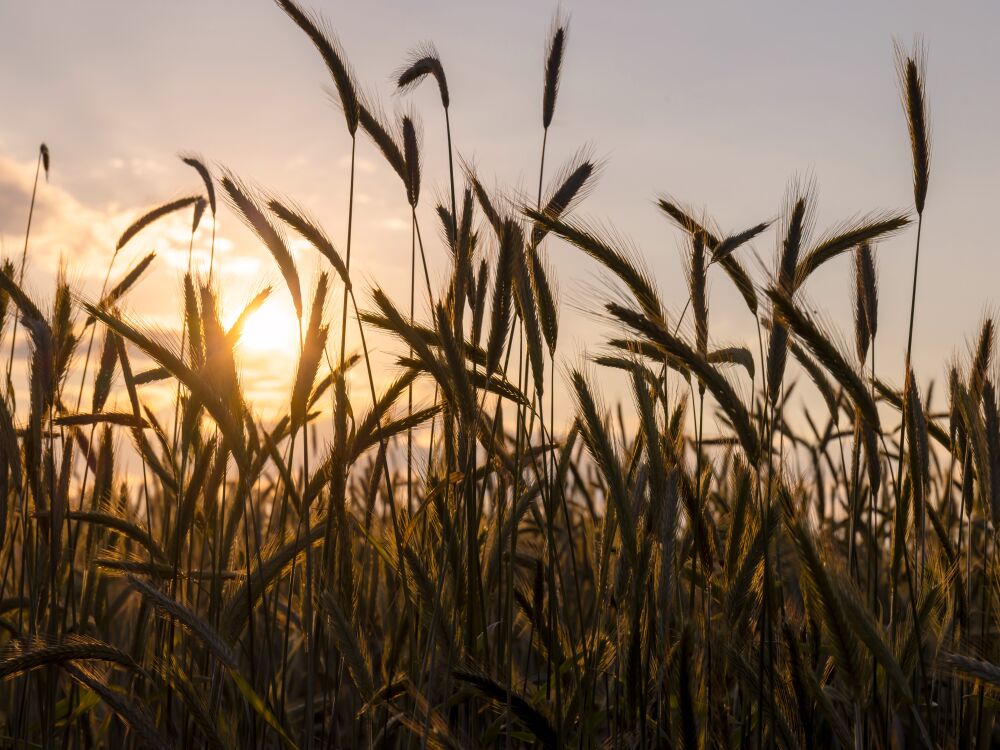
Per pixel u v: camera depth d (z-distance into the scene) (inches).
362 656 41.6
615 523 43.2
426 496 43.5
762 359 41.6
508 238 42.7
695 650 40.9
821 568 38.0
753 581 40.6
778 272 42.6
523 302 43.9
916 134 44.4
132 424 45.4
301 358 41.7
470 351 44.1
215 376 41.2
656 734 41.5
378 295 41.1
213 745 40.0
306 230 43.1
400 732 45.6
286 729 44.1
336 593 43.3
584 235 42.1
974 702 42.9
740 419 39.6
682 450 41.6
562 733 41.3
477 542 44.6
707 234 44.2
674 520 39.9
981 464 41.0
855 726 38.9
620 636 41.6
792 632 40.5
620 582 41.4
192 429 43.8
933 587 42.4
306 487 42.2
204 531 44.4
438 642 42.1
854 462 44.9
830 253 43.6
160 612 40.9
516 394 43.6
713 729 40.7
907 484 42.9
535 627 45.3
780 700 41.5
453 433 43.5
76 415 44.8
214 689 42.5
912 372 42.2
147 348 40.4
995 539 40.8
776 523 40.2
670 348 39.4
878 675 41.0
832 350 38.9
